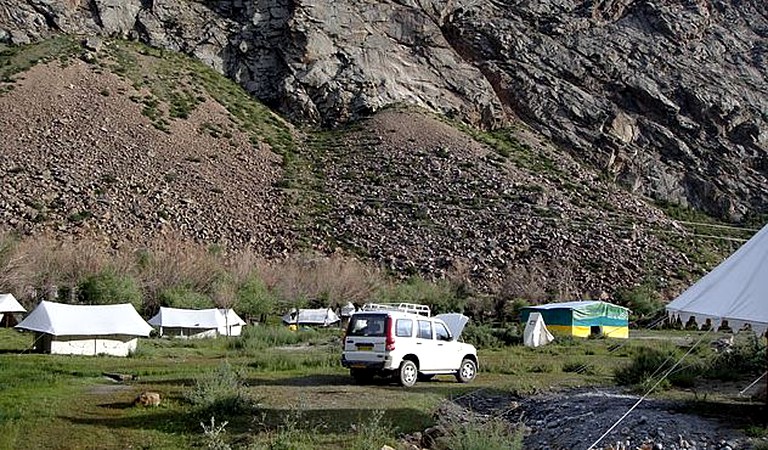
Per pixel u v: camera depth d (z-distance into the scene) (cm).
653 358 3209
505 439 1838
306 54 14325
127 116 11894
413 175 11794
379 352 3002
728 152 14525
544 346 5831
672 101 15012
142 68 13375
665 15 16725
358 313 3141
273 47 14775
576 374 3547
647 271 9850
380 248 10188
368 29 15038
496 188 11519
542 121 14312
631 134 14400
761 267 2134
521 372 3622
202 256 9038
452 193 11338
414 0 15700
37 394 2767
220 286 8394
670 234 11219
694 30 16700
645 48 16000
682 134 14650
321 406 2450
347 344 3105
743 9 18012
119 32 14425
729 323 2067
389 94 14075
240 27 15100
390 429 2109
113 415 2359
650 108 14912
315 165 12306
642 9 16950
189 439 2047
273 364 3856
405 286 8888
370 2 15488
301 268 9356
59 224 9225
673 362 3116
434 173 11825
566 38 15825
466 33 15600
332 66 14312
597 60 15450
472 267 9781
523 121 14412
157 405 2492
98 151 10969
